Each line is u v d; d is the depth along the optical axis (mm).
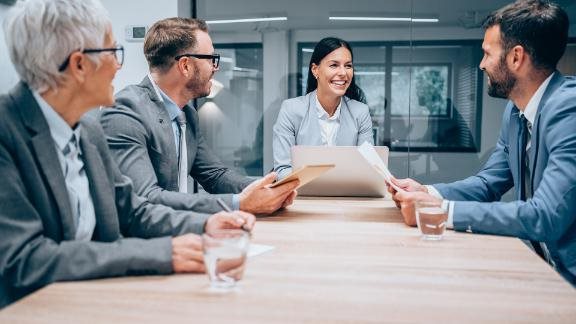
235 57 5785
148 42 1950
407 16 5723
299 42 5770
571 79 1538
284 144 2814
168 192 1618
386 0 5699
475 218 1336
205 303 799
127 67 3420
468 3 5762
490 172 1895
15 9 1067
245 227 1203
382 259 1069
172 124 2008
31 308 773
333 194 1965
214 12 5648
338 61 2818
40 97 1082
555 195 1315
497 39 1573
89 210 1176
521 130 1654
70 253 922
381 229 1381
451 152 6328
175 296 832
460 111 6199
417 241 1240
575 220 1387
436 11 5836
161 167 1830
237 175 2166
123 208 1299
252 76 5824
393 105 6047
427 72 6055
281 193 1558
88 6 1058
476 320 731
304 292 854
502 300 817
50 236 1040
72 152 1151
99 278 924
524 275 956
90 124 1263
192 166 2199
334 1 5668
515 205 1339
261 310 769
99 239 1195
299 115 2877
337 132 2908
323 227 1404
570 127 1374
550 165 1379
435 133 6234
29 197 1009
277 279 925
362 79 5906
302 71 5797
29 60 1042
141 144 1728
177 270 954
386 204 1799
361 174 1905
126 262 925
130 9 3402
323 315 748
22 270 908
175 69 1932
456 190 1817
